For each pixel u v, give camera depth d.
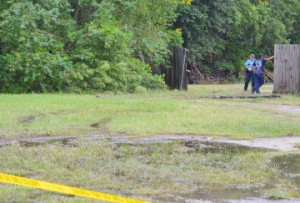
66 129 17.88
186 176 11.50
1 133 16.86
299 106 26.42
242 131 18.08
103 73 34.19
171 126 18.70
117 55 35.47
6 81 32.97
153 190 10.38
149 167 12.30
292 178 11.58
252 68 36.28
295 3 73.56
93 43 34.88
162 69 41.28
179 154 13.98
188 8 50.59
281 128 18.61
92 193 8.75
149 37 38.75
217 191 10.46
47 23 33.34
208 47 57.28
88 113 21.30
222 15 57.50
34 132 17.19
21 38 32.38
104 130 17.92
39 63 32.06
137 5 38.25
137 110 22.61
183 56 40.53
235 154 14.13
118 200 8.63
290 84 33.84
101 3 35.81
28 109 21.81
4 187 10.28
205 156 13.73
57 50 33.97
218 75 64.00
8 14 32.81
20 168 11.95
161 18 41.16
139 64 38.06
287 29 73.06
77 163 12.54
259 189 10.66
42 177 11.13
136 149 14.54
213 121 19.80
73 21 35.25
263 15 66.31
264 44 69.62
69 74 33.06
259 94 33.41
